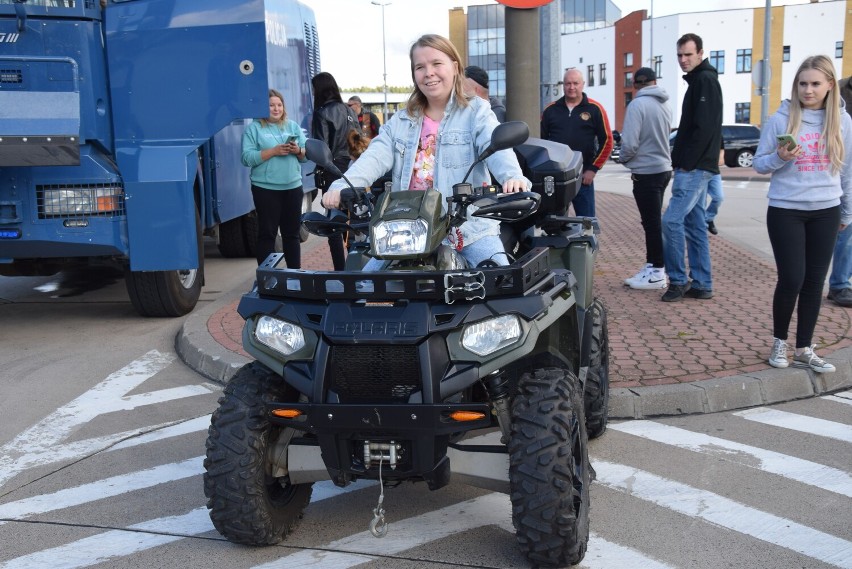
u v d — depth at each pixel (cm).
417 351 342
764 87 3512
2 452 529
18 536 414
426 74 407
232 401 372
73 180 748
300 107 1356
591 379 497
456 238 398
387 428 341
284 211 912
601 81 8544
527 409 353
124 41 762
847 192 636
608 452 503
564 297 382
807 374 606
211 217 923
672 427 545
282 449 384
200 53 766
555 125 955
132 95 767
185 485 473
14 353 754
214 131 774
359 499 445
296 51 1330
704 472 471
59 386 659
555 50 1162
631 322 760
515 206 354
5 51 739
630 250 1200
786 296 607
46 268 857
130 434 556
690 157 803
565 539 345
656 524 409
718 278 953
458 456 366
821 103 594
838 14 7394
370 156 424
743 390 584
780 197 599
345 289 351
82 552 395
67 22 742
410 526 412
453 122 417
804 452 498
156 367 707
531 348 348
